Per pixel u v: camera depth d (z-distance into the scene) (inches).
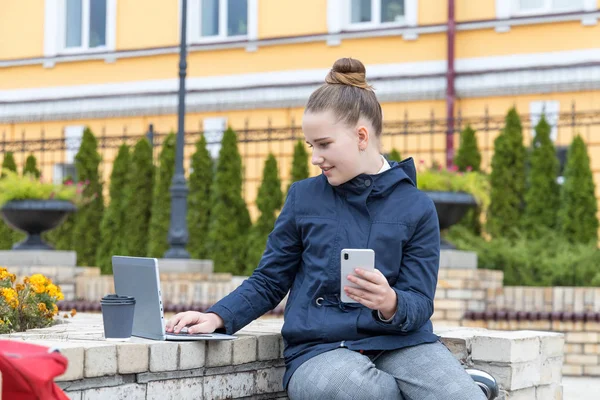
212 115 581.3
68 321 170.4
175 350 112.7
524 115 507.8
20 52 635.5
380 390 110.4
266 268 124.0
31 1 633.6
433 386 112.0
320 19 561.0
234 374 122.7
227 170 445.4
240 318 122.2
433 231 118.6
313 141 117.7
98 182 480.7
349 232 117.6
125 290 123.6
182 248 379.9
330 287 117.2
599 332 307.1
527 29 518.3
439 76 530.9
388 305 109.7
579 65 502.9
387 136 536.1
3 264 373.7
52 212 373.1
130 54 603.5
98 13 624.7
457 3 533.0
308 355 114.9
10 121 632.4
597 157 492.1
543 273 354.9
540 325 312.0
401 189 120.0
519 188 410.6
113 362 104.8
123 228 466.9
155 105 593.9
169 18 597.6
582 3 512.1
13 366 81.4
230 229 439.5
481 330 158.2
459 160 430.3
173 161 453.4
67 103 617.9
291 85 562.6
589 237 389.4
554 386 155.6
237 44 576.7
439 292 320.2
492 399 124.2
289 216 123.0
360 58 550.9
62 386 99.6
